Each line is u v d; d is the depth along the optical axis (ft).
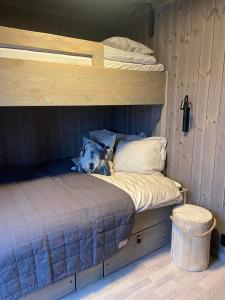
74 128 9.50
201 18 6.10
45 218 4.61
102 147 7.51
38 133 8.74
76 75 5.42
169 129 7.53
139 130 8.80
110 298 5.09
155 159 7.43
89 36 8.99
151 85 6.93
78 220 4.79
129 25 8.52
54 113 8.95
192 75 6.55
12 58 4.65
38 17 7.87
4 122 8.04
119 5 7.30
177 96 7.08
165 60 7.30
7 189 6.02
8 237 4.10
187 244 5.77
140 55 6.58
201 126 6.51
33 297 4.60
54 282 4.64
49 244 4.40
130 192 5.91
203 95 6.35
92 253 5.03
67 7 7.50
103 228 5.07
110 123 10.19
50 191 5.88
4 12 7.32
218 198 6.35
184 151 7.12
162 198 6.19
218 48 5.82
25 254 4.14
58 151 9.31
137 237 6.15
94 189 6.00
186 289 5.32
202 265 5.87
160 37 7.36
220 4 5.63
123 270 5.92
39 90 5.02
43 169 7.82
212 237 6.59
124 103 6.39
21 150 8.51
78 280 5.23
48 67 5.04
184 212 6.13
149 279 5.63
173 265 6.11
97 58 5.74
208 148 6.41
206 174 6.57
